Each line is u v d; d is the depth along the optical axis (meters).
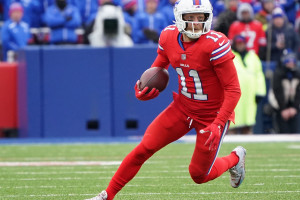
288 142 34.50
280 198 18.70
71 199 18.86
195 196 19.20
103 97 37.00
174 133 16.80
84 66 36.84
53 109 36.94
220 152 30.33
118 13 38.50
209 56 15.75
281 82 37.84
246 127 37.81
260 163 26.88
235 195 19.31
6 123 37.81
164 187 21.02
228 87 15.82
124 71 36.94
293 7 48.78
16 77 37.94
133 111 37.12
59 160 28.27
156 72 16.73
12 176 23.69
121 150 31.61
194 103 16.56
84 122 37.03
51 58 36.75
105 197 16.73
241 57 37.00
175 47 16.19
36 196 19.39
